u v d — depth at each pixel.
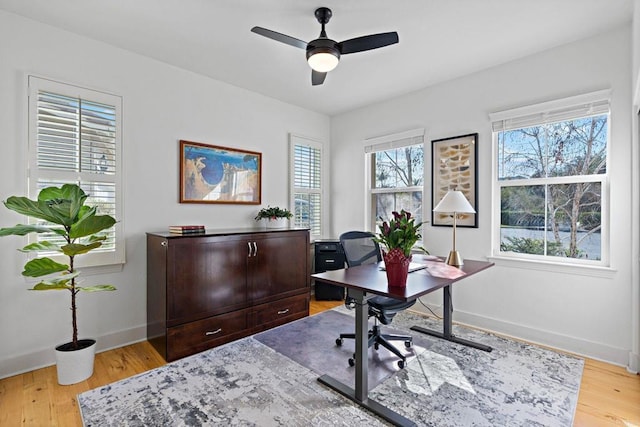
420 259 2.95
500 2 2.16
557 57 2.75
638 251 2.32
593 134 2.64
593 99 2.55
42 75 2.43
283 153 4.20
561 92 2.73
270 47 2.79
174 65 3.14
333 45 2.15
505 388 2.13
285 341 2.92
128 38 2.65
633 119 2.35
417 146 3.86
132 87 2.88
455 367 2.41
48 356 2.46
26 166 2.36
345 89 3.74
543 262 2.82
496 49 2.80
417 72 3.26
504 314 3.06
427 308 3.61
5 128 2.29
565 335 2.71
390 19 2.35
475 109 3.27
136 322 2.91
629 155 2.41
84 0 2.15
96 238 2.34
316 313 3.72
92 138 2.66
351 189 4.55
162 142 3.08
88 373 2.26
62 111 2.52
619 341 2.46
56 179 2.49
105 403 1.97
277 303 3.33
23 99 2.35
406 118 3.89
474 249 3.29
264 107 3.96
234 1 2.15
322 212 4.72
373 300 2.49
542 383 2.19
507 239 3.13
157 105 3.04
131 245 2.88
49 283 2.09
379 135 4.19
